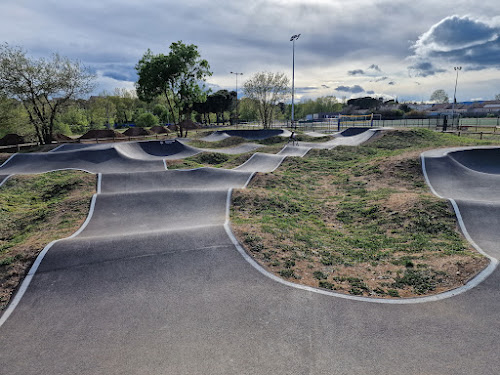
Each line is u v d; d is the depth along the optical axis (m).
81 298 5.91
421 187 13.44
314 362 4.27
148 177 16.42
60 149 25.67
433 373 4.04
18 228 10.70
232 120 76.25
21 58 26.44
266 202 12.09
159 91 36.66
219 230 8.74
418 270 6.71
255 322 5.13
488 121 43.25
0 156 21.12
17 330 5.10
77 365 4.32
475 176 14.09
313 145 28.34
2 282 6.48
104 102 61.28
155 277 6.52
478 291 5.76
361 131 33.19
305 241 8.73
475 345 4.49
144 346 4.64
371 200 12.07
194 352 4.50
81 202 11.89
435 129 35.78
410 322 5.05
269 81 44.62
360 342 4.63
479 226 8.81
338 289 6.14
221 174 16.77
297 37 39.97
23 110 31.69
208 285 6.24
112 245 7.73
